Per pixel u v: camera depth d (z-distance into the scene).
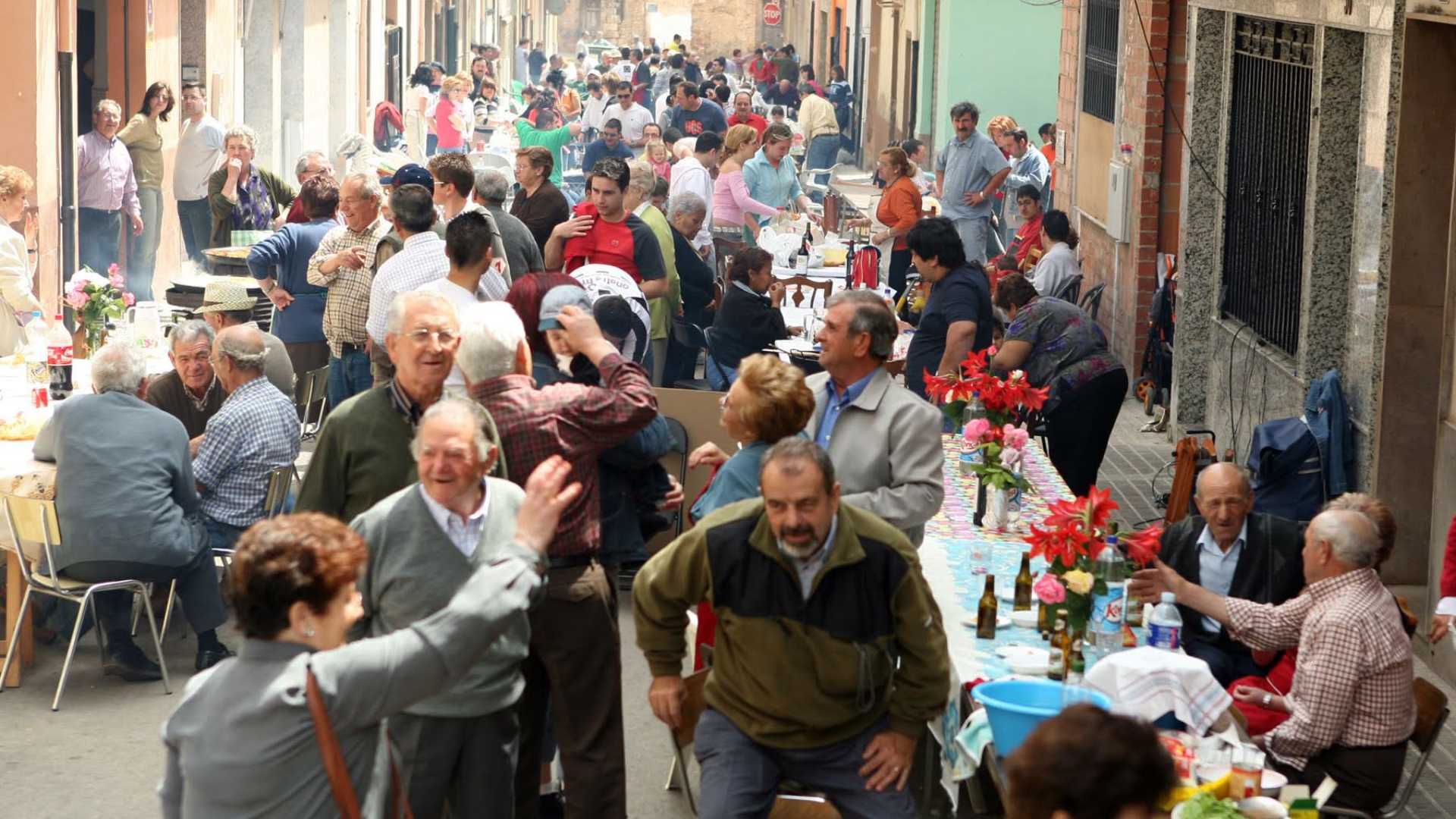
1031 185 18.28
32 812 7.66
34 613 9.70
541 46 67.81
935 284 11.36
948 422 10.88
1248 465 10.88
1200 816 5.12
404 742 5.92
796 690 5.84
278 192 17.06
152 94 18.39
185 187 19.62
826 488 5.63
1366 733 6.67
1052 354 11.46
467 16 55.00
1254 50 13.34
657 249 12.73
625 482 7.05
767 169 20.17
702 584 5.95
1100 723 3.82
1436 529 9.84
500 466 6.32
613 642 6.60
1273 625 7.07
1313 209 11.49
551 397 6.49
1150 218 16.56
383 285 10.36
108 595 9.15
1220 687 6.07
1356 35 11.27
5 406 10.26
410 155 32.19
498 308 6.58
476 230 9.05
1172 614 6.92
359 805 4.75
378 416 6.35
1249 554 7.62
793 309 15.34
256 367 9.49
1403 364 10.32
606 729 6.57
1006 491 8.55
